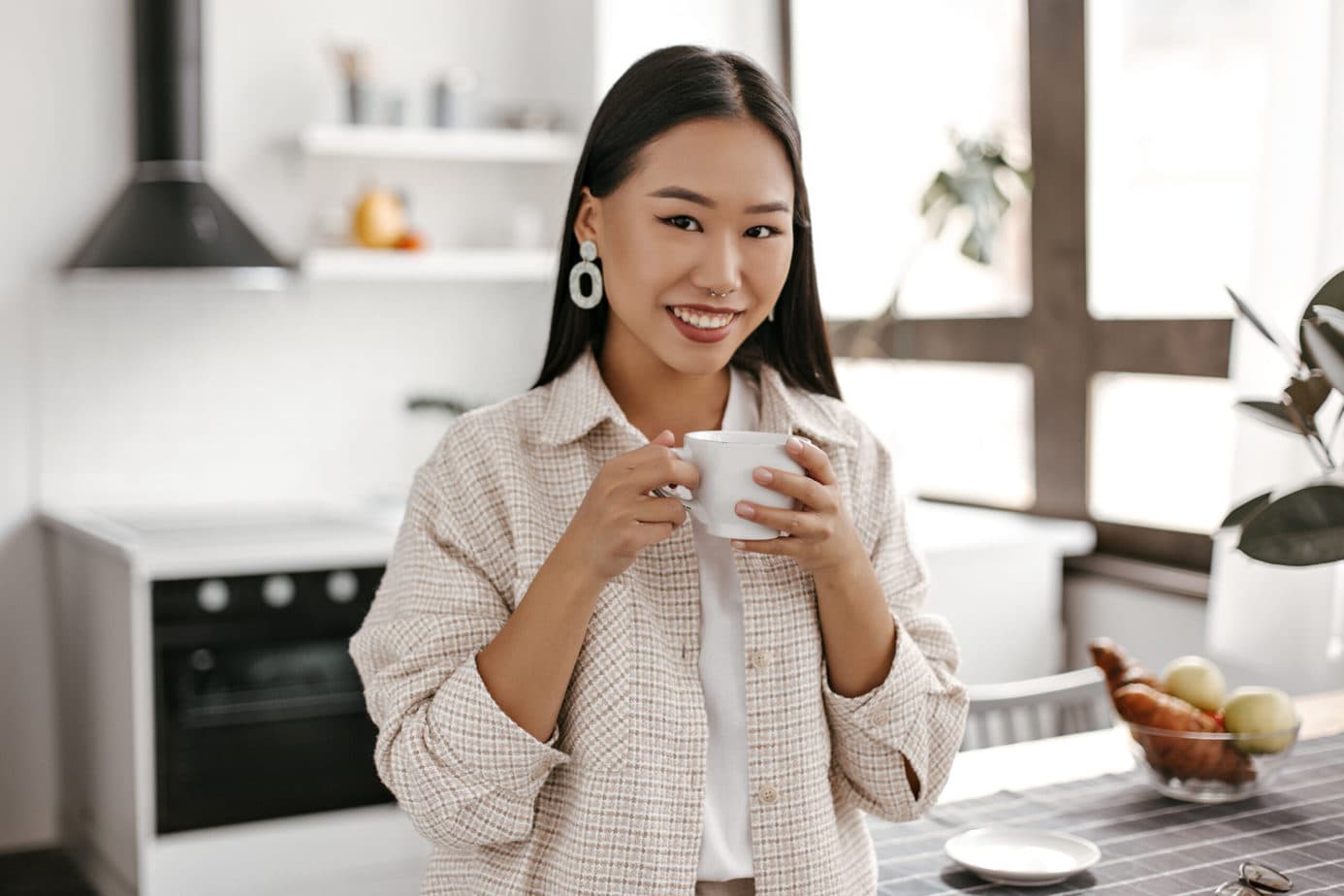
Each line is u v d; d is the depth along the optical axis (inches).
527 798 41.0
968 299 141.0
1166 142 117.8
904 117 148.1
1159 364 118.2
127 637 119.2
